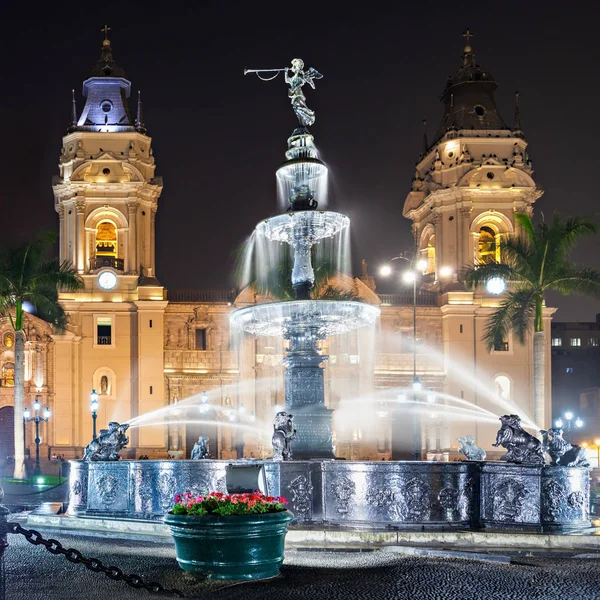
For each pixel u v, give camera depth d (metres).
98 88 82.94
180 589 15.17
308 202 26.66
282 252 54.03
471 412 81.75
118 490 24.38
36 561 18.50
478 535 20.66
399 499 21.72
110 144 81.50
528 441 22.39
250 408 80.25
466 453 25.25
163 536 21.83
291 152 27.02
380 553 19.42
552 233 50.84
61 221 82.56
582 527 21.89
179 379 80.00
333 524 21.98
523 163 83.62
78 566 17.73
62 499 40.50
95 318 80.00
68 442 78.12
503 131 84.25
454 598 14.61
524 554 19.27
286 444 23.66
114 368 79.75
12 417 78.81
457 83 85.94
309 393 25.67
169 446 79.25
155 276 86.62
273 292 53.47
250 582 15.70
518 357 82.75
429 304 84.44
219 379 80.62
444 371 82.81
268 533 15.81
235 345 81.44
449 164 84.31
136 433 78.56
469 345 82.44
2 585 12.44
